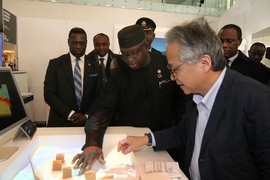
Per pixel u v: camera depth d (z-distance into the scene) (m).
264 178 0.81
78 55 2.27
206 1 4.34
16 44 3.60
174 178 0.87
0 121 0.93
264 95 0.78
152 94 1.46
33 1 3.72
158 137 1.13
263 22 3.18
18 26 3.60
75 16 3.89
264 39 3.90
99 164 1.10
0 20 1.94
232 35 2.08
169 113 1.55
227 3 4.36
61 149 1.26
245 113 0.80
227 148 0.84
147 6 4.13
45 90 2.16
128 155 1.18
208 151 0.87
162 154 1.12
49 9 3.79
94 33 3.83
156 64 1.48
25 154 1.04
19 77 3.18
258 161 0.81
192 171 1.02
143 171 0.92
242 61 2.18
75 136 1.28
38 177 0.87
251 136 0.81
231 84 0.84
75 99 2.21
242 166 0.84
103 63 2.77
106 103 1.41
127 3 4.04
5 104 1.00
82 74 2.29
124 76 1.45
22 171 0.97
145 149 1.18
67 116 2.06
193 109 1.00
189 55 0.77
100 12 3.97
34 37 3.68
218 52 0.79
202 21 0.82
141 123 1.49
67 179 0.93
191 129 1.00
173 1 4.27
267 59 3.21
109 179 0.86
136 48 1.23
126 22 4.08
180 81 0.85
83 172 0.97
